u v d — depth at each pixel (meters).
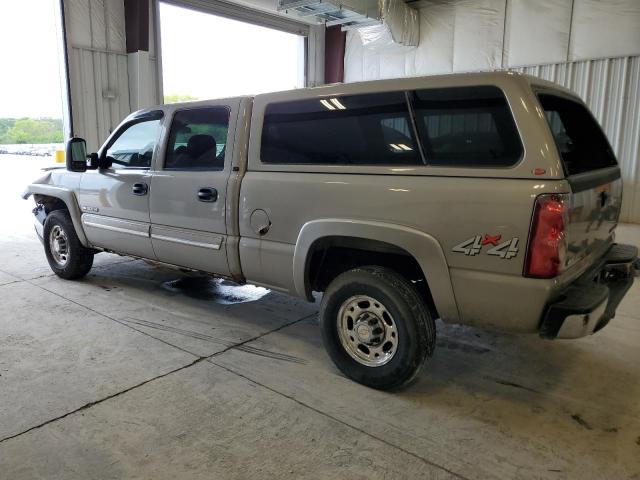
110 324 4.00
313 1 9.29
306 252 3.12
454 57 11.16
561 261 2.35
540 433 2.56
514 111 2.42
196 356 3.43
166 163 4.04
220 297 4.75
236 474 2.22
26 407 2.74
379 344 2.95
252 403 2.81
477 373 3.25
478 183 2.48
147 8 9.91
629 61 8.86
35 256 6.32
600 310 2.47
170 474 2.21
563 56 9.59
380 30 11.82
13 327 3.90
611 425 2.65
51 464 2.27
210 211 3.67
